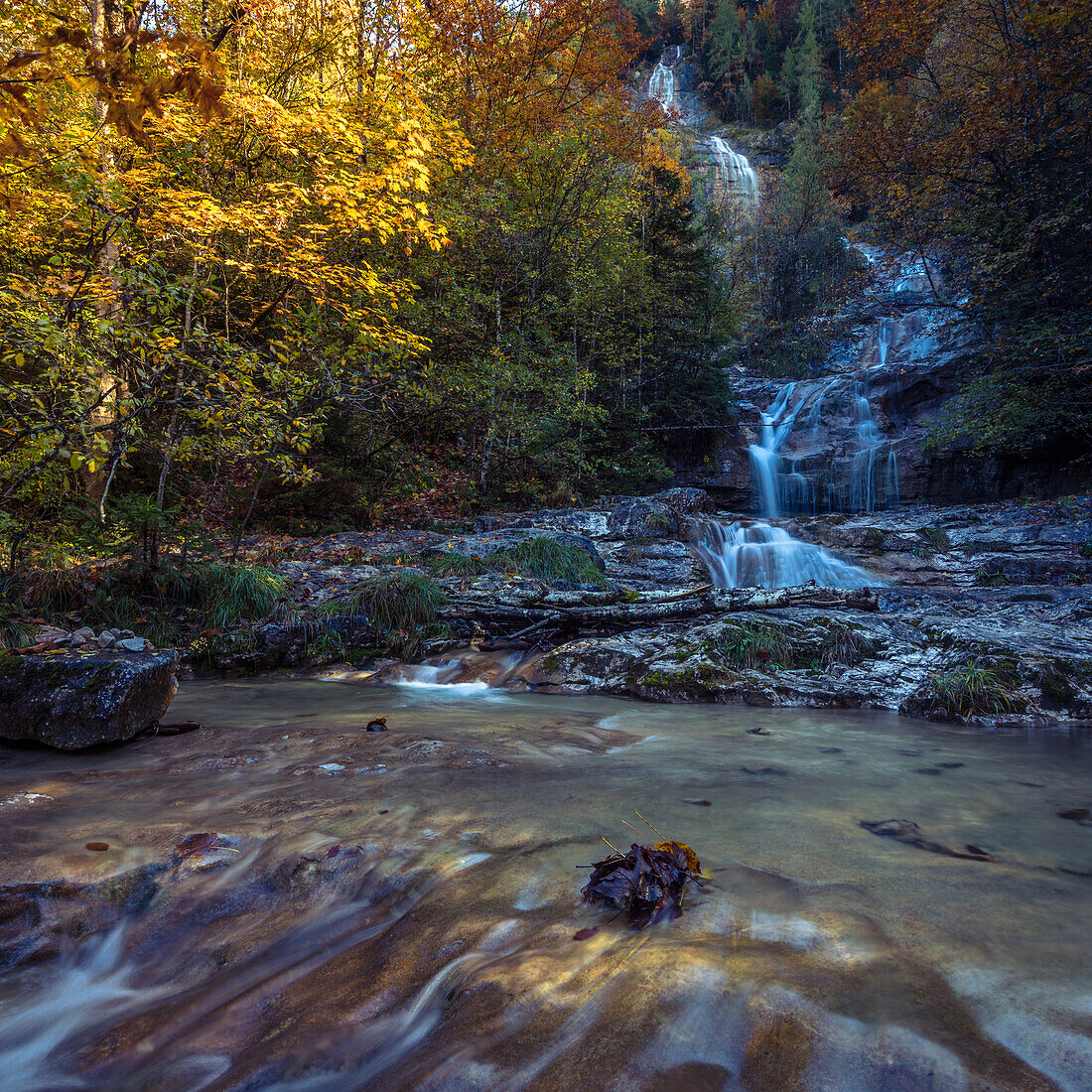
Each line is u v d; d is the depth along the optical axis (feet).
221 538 27.40
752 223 128.47
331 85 33.91
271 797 8.90
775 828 7.90
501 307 46.68
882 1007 4.43
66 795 9.01
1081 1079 3.80
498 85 49.52
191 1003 5.34
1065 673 15.58
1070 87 45.55
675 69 213.46
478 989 4.82
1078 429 44.83
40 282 17.92
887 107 70.54
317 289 24.39
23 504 21.66
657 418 57.11
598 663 18.80
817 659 18.48
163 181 21.95
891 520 39.68
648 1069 4.01
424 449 45.75
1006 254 44.45
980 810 8.66
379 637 21.61
